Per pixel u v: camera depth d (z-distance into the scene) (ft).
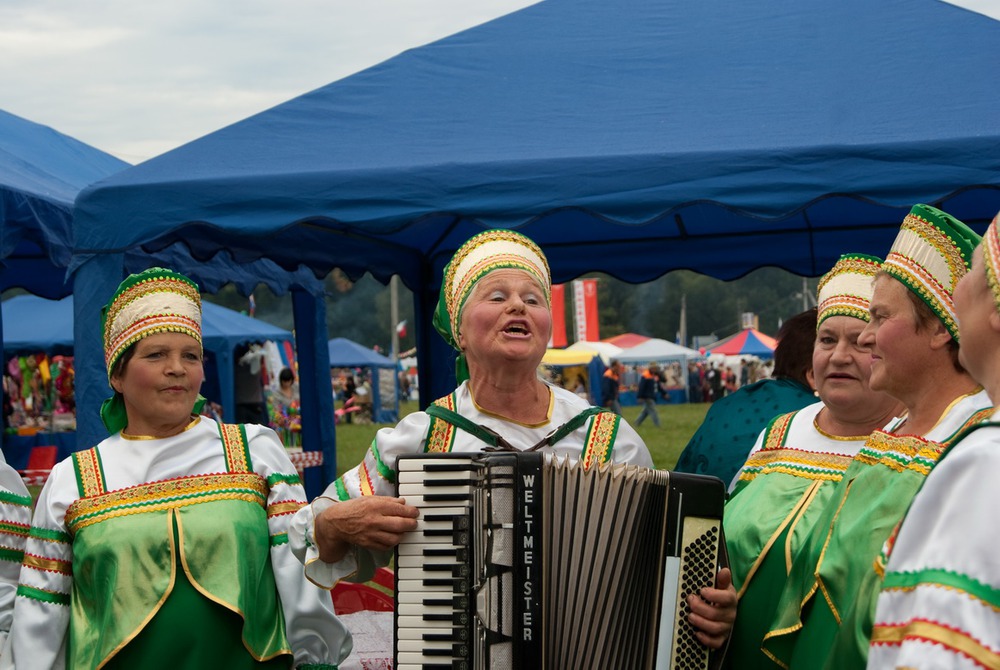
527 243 9.93
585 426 9.61
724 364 160.97
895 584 5.53
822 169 16.11
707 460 13.12
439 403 9.75
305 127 18.69
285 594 10.36
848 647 7.22
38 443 55.93
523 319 9.33
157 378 10.58
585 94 18.81
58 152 28.55
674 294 326.24
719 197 16.31
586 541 8.38
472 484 8.42
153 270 10.85
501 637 8.22
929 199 15.79
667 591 8.38
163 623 9.95
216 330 55.83
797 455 10.03
